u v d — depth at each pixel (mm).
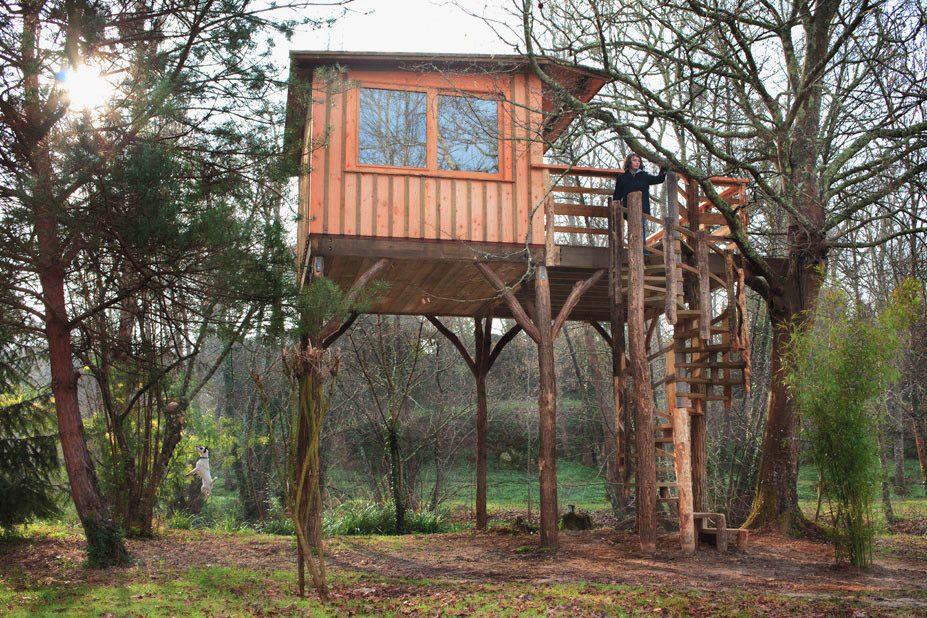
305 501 6961
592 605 6609
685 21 13555
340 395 21641
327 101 10320
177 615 6172
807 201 11859
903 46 9961
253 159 9383
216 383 26672
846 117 11578
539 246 10859
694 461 11250
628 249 10219
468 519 20016
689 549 9914
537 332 10680
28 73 7652
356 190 10383
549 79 10594
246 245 8555
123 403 12578
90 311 8922
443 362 24141
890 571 8883
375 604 6715
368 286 10172
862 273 17141
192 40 8688
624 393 10891
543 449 10523
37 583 7625
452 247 10617
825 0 11367
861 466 8711
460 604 6695
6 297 8859
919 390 18078
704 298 10203
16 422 11023
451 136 10883
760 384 18562
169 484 14375
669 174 10352
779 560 9484
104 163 7574
